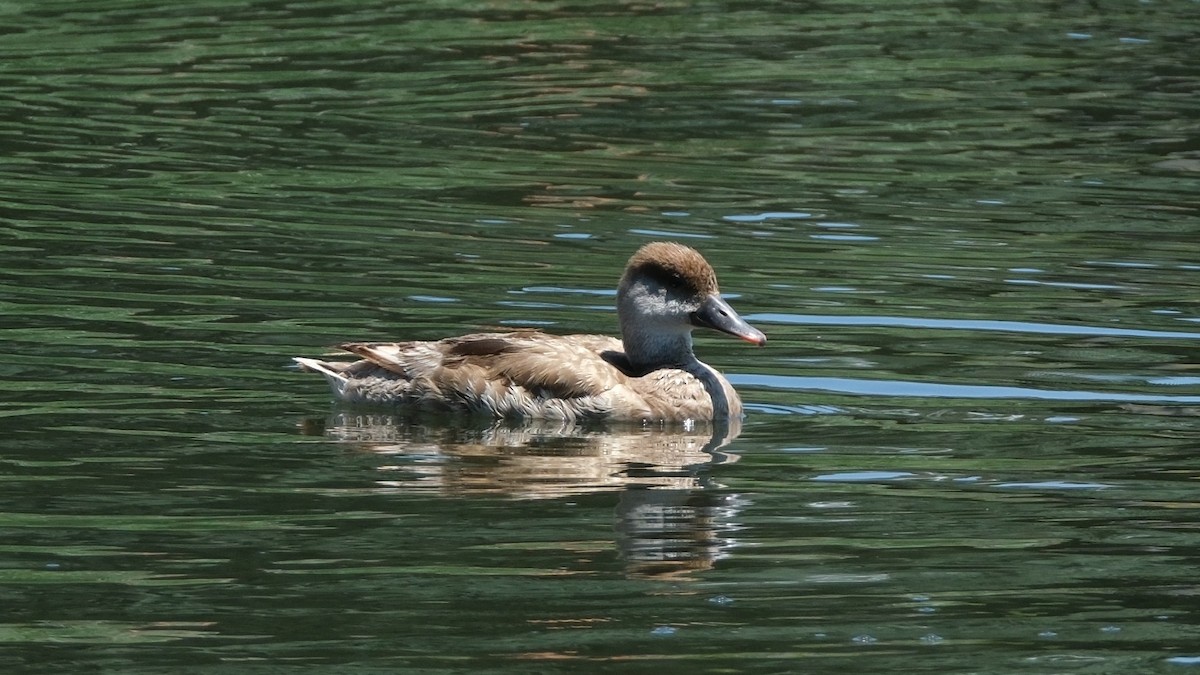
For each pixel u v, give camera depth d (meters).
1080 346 16.56
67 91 26.92
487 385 14.92
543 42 30.95
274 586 10.80
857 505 12.48
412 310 17.30
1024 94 28.17
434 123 25.62
